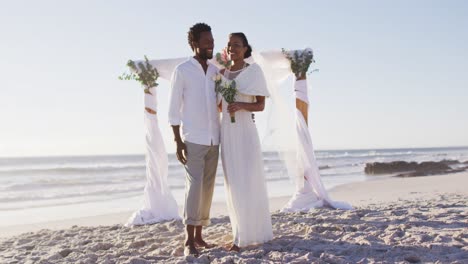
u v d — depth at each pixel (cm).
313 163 761
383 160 4772
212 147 431
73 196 1689
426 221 550
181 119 431
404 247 419
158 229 645
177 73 424
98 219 984
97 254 473
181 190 1761
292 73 756
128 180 2516
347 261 383
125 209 1241
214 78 427
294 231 526
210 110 425
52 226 895
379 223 559
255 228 438
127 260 416
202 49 429
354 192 1431
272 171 2808
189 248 425
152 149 766
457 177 1936
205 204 450
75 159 6706
